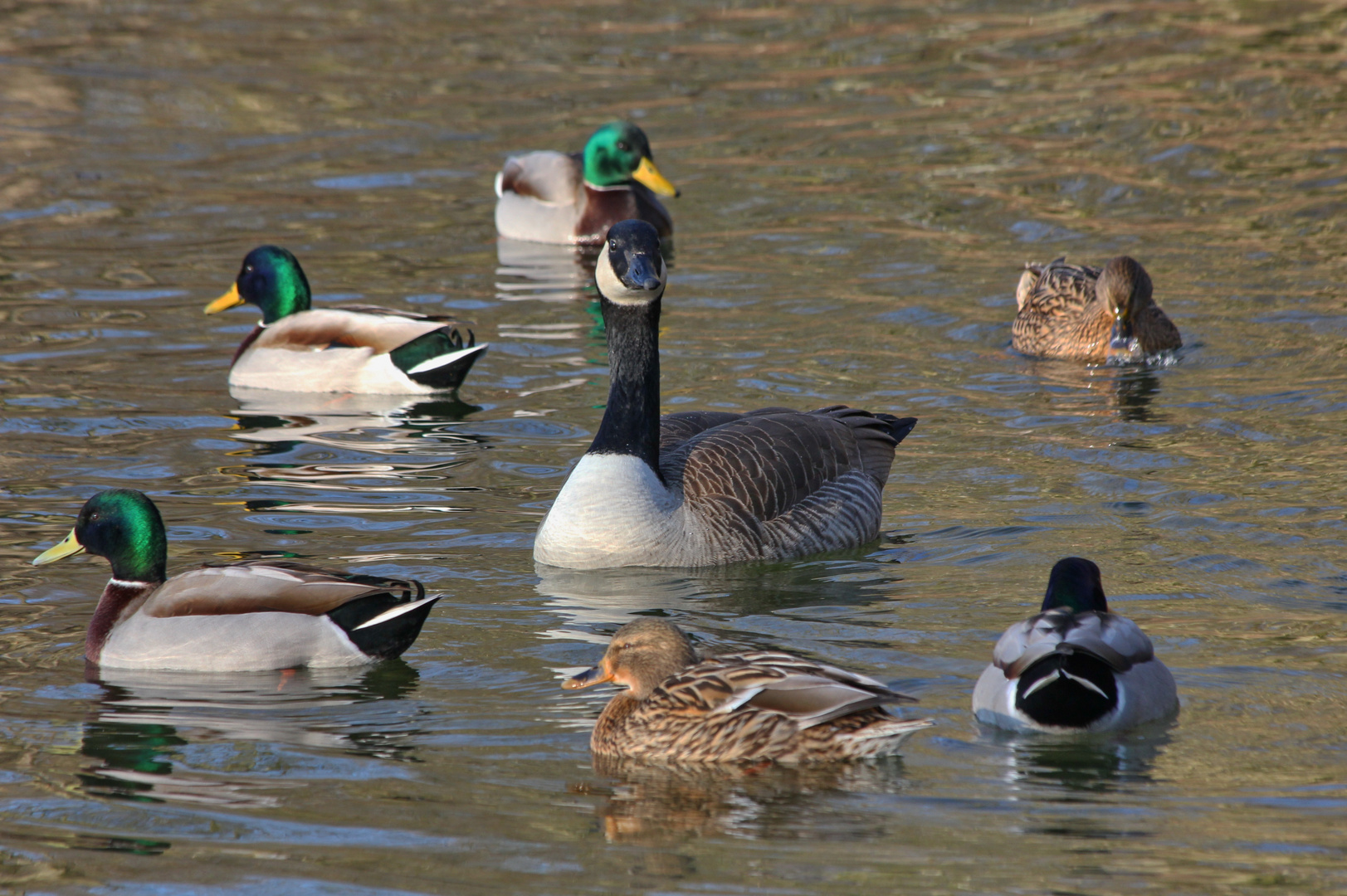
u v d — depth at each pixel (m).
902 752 9.34
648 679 9.88
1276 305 20.64
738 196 27.70
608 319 13.38
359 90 36.03
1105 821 8.41
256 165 30.33
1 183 28.45
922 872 7.91
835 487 13.86
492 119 33.66
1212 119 29.73
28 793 9.00
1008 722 9.47
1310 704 9.82
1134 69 33.59
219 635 10.95
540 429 16.95
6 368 18.92
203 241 25.16
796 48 38.19
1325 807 8.48
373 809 8.80
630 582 12.73
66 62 37.62
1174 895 7.60
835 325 20.58
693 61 37.66
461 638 11.49
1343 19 35.22
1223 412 16.77
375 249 25.27
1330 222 24.12
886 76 35.16
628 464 13.23
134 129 32.66
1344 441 15.61
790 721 9.29
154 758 9.48
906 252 24.00
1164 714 9.66
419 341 18.55
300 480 15.24
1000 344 19.94
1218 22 36.06
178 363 19.55
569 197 26.33
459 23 42.16
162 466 15.60
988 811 8.60
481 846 8.35
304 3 44.12
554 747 9.71
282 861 8.20
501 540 13.69
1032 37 37.03
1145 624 11.27
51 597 12.29
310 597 11.05
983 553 13.12
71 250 24.48
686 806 8.77
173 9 43.28
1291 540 13.00
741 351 19.50
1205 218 24.78
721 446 13.79
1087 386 18.03
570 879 7.96
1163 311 20.33
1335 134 28.28
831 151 30.12
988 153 29.17
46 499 14.48
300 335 18.67
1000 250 23.97
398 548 13.39
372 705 10.32
